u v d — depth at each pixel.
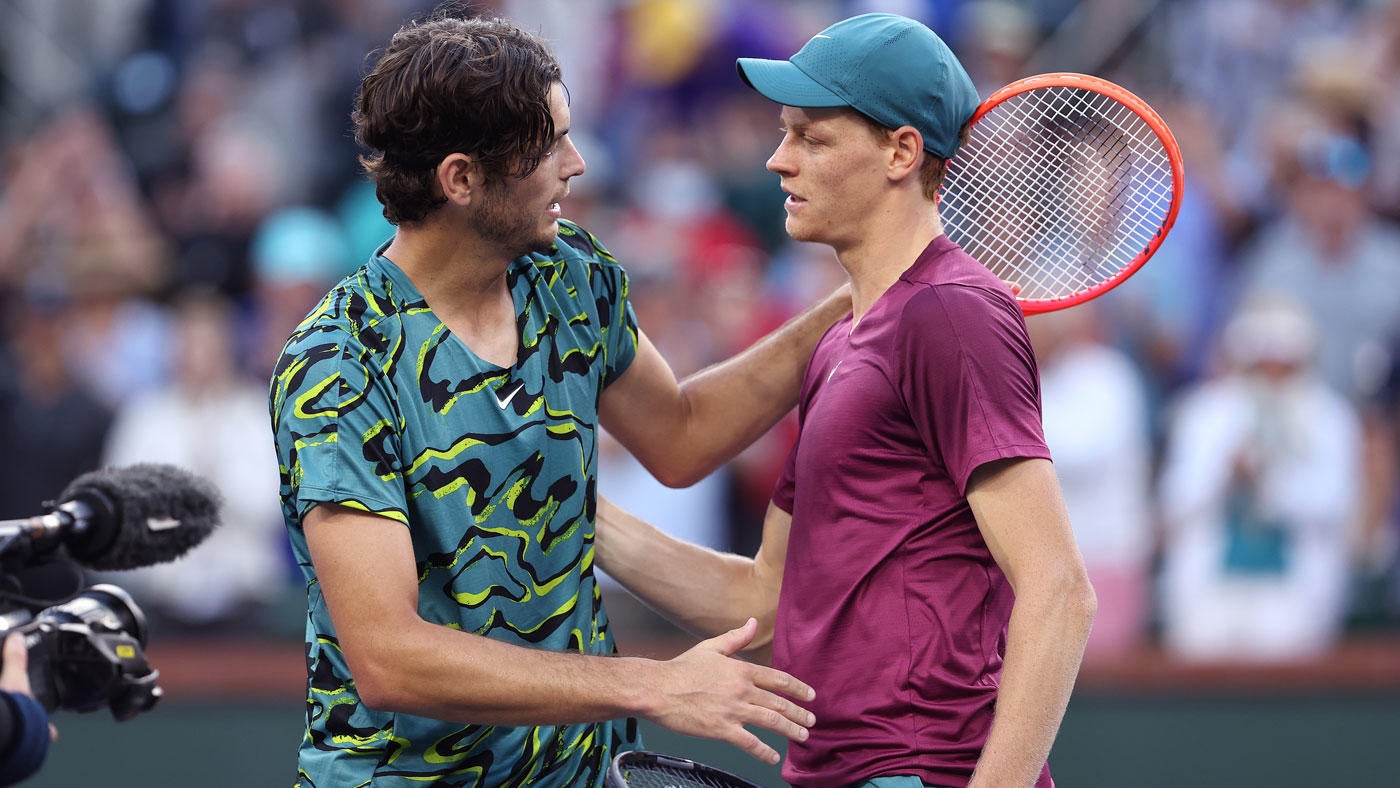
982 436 7.87
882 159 8.48
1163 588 18.58
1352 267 20.41
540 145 8.42
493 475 8.62
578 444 9.05
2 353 20.48
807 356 9.73
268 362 20.31
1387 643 18.31
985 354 7.96
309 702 8.86
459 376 8.55
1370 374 20.23
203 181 23.41
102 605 8.02
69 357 20.81
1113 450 18.27
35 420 20.02
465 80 8.25
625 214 22.75
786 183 8.68
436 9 9.45
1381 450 19.72
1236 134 23.45
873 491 8.31
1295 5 24.06
